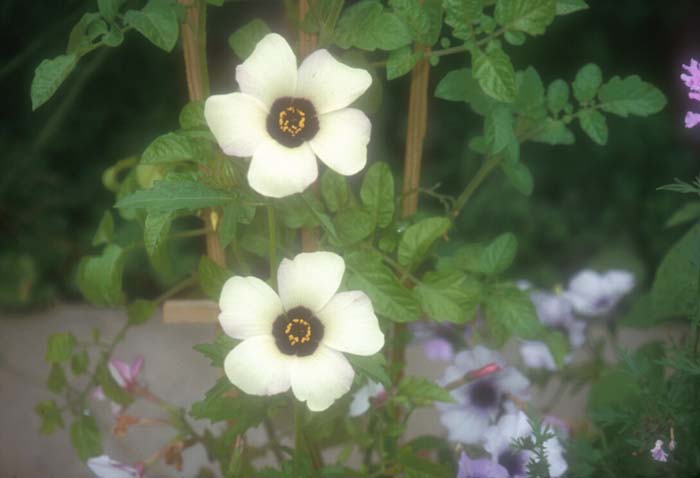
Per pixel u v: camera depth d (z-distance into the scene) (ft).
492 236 4.52
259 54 1.85
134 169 2.37
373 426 2.40
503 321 2.28
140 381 2.44
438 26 2.06
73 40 1.97
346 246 2.16
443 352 2.56
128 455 3.05
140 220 2.33
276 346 1.87
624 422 2.22
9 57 4.38
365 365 1.93
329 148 1.86
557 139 2.28
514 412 2.42
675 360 2.10
